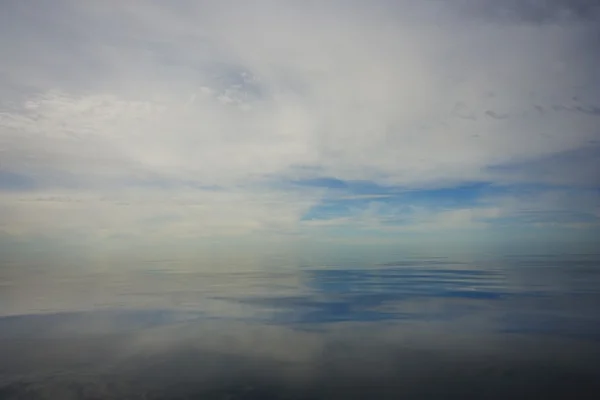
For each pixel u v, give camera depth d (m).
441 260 33.16
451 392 11.05
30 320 18.69
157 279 29.52
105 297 23.53
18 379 12.32
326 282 27.50
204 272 31.73
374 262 34.19
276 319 18.45
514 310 18.89
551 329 15.99
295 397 10.94
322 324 17.58
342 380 12.00
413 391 11.15
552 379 11.66
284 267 33.75
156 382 12.03
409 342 14.98
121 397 11.16
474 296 22.05
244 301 22.22
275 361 13.43
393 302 21.33
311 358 13.70
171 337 16.06
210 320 18.44
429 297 22.25
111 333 16.61
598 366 12.48
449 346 14.48
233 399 10.97
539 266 30.58
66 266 31.78
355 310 19.80
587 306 19.39
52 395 11.30
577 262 30.69
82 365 13.35
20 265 31.23
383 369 12.66
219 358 13.86
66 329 17.22
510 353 13.65
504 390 11.08
